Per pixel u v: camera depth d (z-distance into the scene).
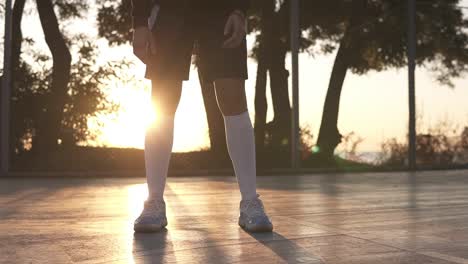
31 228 2.40
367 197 4.02
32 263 1.69
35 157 10.53
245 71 2.48
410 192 4.57
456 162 12.62
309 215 2.82
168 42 2.44
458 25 12.97
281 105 12.52
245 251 1.83
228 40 2.38
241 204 2.39
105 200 3.91
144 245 1.96
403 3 12.41
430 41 13.09
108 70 11.16
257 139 12.17
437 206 3.30
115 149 11.12
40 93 11.13
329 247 1.90
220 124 11.49
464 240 2.04
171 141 2.46
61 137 11.15
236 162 2.42
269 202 3.60
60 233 2.25
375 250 1.85
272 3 12.41
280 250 1.85
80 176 8.73
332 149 12.26
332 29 13.79
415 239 2.06
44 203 3.66
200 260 1.70
